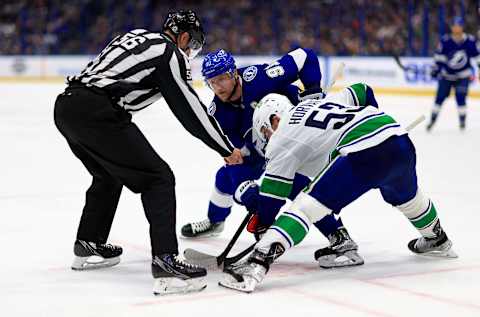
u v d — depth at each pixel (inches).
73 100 155.9
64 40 1063.0
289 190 161.6
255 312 139.6
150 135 486.6
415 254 187.0
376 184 159.2
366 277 165.8
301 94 191.9
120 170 156.6
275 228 154.9
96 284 161.6
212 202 208.2
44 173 332.8
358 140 156.4
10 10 1094.4
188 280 152.8
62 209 252.1
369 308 141.9
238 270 155.2
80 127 155.9
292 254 190.2
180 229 222.4
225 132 187.5
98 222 172.9
